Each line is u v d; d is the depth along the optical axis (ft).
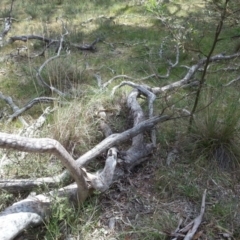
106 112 13.21
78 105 12.23
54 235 8.71
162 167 10.98
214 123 11.53
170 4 25.38
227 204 9.97
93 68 17.57
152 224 9.31
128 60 18.53
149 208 9.84
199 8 24.20
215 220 9.52
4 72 17.33
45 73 16.06
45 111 12.64
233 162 11.21
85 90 14.16
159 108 13.78
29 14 24.63
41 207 8.75
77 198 9.33
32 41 20.27
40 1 27.07
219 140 11.41
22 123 13.16
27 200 8.77
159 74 17.26
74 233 8.96
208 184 10.66
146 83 16.26
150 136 12.11
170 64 17.44
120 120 12.85
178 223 9.30
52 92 14.15
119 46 20.22
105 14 24.80
